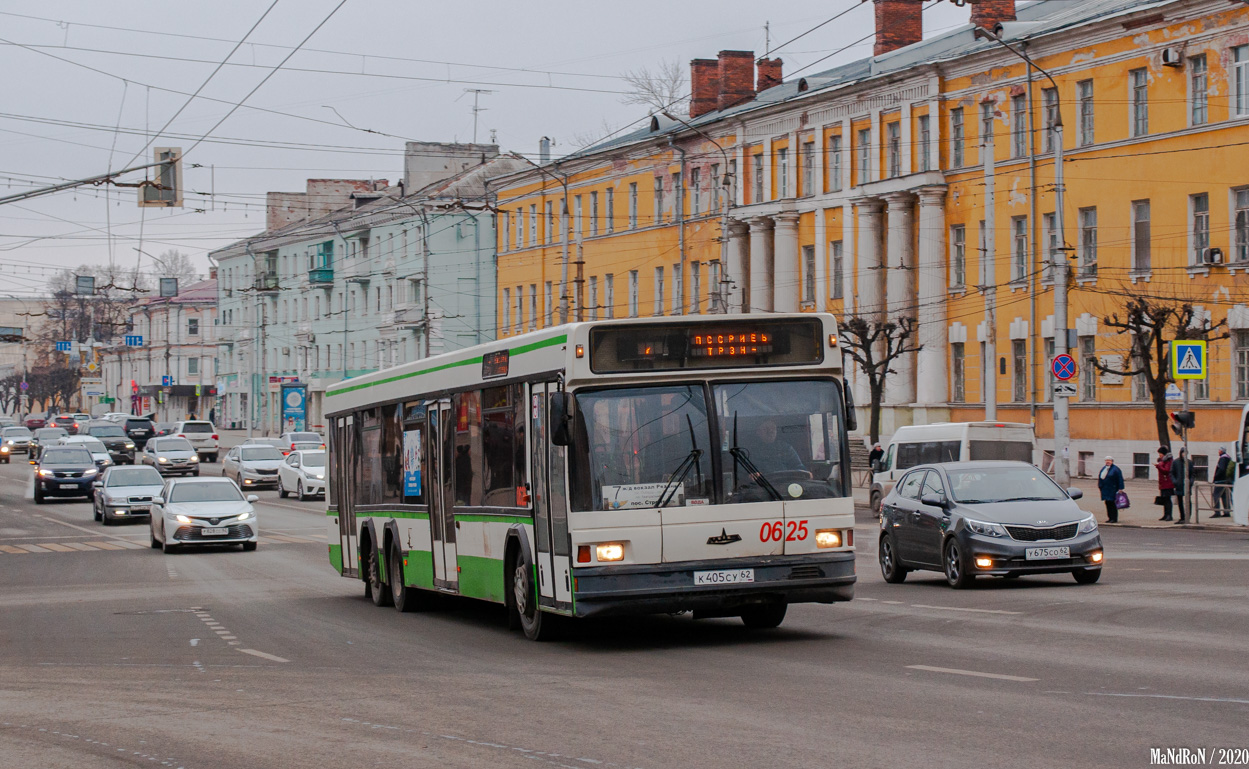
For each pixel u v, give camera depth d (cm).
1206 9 4269
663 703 1027
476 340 8406
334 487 2294
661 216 6831
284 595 2205
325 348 9744
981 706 960
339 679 1222
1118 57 4566
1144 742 819
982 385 5100
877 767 775
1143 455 4469
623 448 1344
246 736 948
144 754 896
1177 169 4381
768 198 6150
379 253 8981
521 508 1480
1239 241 4222
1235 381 4225
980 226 5109
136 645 1556
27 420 11969
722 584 1341
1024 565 1855
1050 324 4812
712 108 6825
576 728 934
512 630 1602
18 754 908
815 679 1124
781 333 1390
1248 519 2984
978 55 5050
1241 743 809
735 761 806
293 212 10831
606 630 1578
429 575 1794
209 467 7662
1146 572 2103
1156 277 4447
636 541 1330
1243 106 4197
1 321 15988
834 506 1376
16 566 2930
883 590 1966
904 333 5088
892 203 5444
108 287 7150
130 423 9444
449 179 8412
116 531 4041
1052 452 4656
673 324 1368
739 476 1357
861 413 5647
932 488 2014
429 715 1008
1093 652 1227
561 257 7600
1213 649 1225
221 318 11619
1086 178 4684
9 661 1434
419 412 1836
